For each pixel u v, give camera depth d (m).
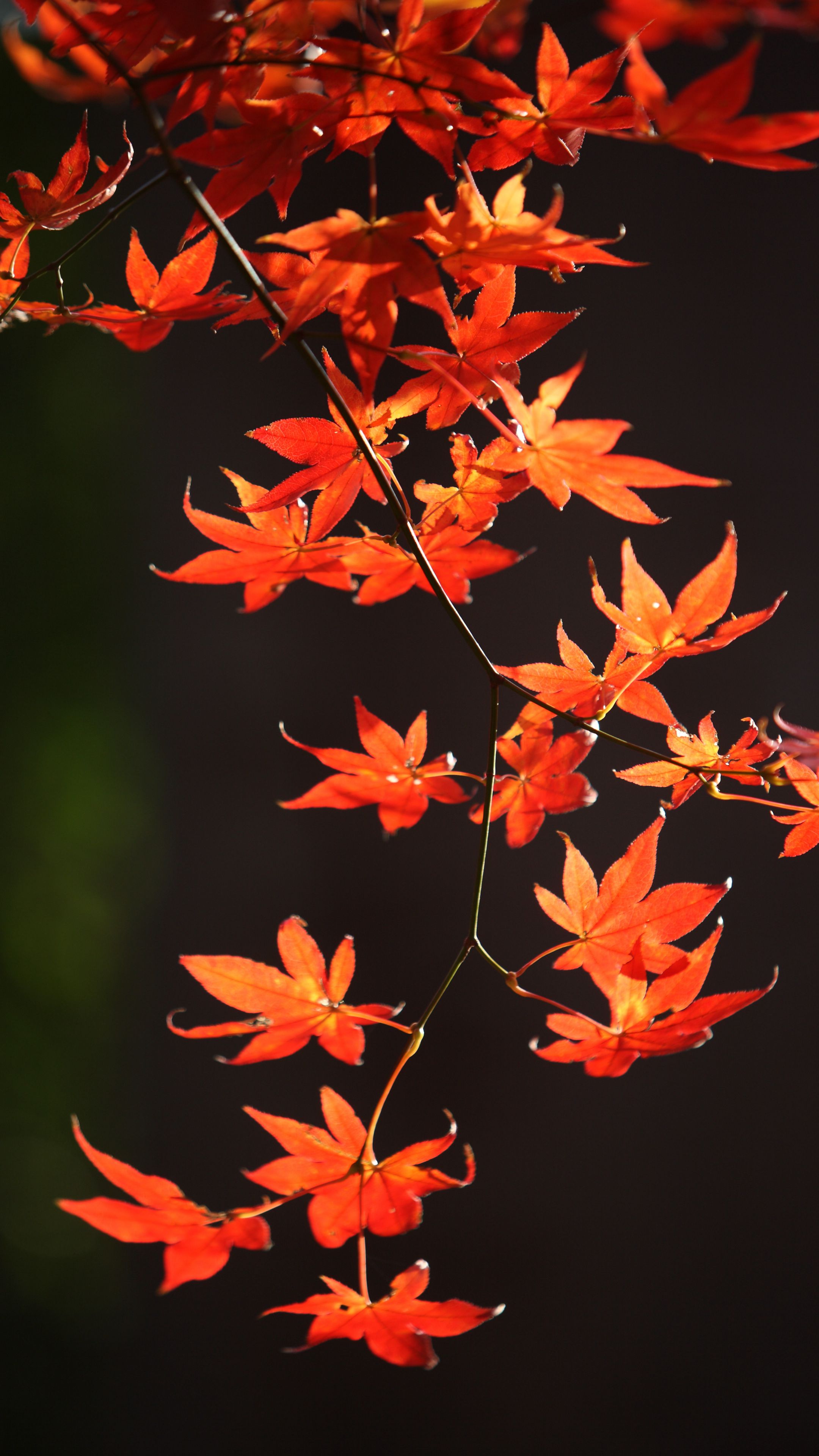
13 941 5.89
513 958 6.14
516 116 2.11
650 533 6.49
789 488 6.45
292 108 2.11
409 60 2.10
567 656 2.15
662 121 2.05
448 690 6.59
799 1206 5.68
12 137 6.00
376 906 6.37
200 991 6.29
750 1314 5.56
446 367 2.13
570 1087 5.93
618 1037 2.11
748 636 6.30
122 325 2.13
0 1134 5.73
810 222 6.59
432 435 6.06
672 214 6.67
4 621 6.20
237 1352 5.57
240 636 6.84
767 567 6.39
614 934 2.13
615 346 6.65
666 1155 5.79
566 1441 5.40
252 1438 5.45
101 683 6.47
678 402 6.58
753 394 6.55
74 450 6.52
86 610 6.49
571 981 6.04
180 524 6.81
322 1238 2.11
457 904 6.26
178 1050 6.19
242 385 6.95
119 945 6.23
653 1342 5.55
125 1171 2.09
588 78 2.10
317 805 2.15
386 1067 6.09
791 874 5.97
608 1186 5.78
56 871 6.07
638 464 2.08
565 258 2.09
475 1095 5.98
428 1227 5.76
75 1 2.14
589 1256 5.69
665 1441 5.40
